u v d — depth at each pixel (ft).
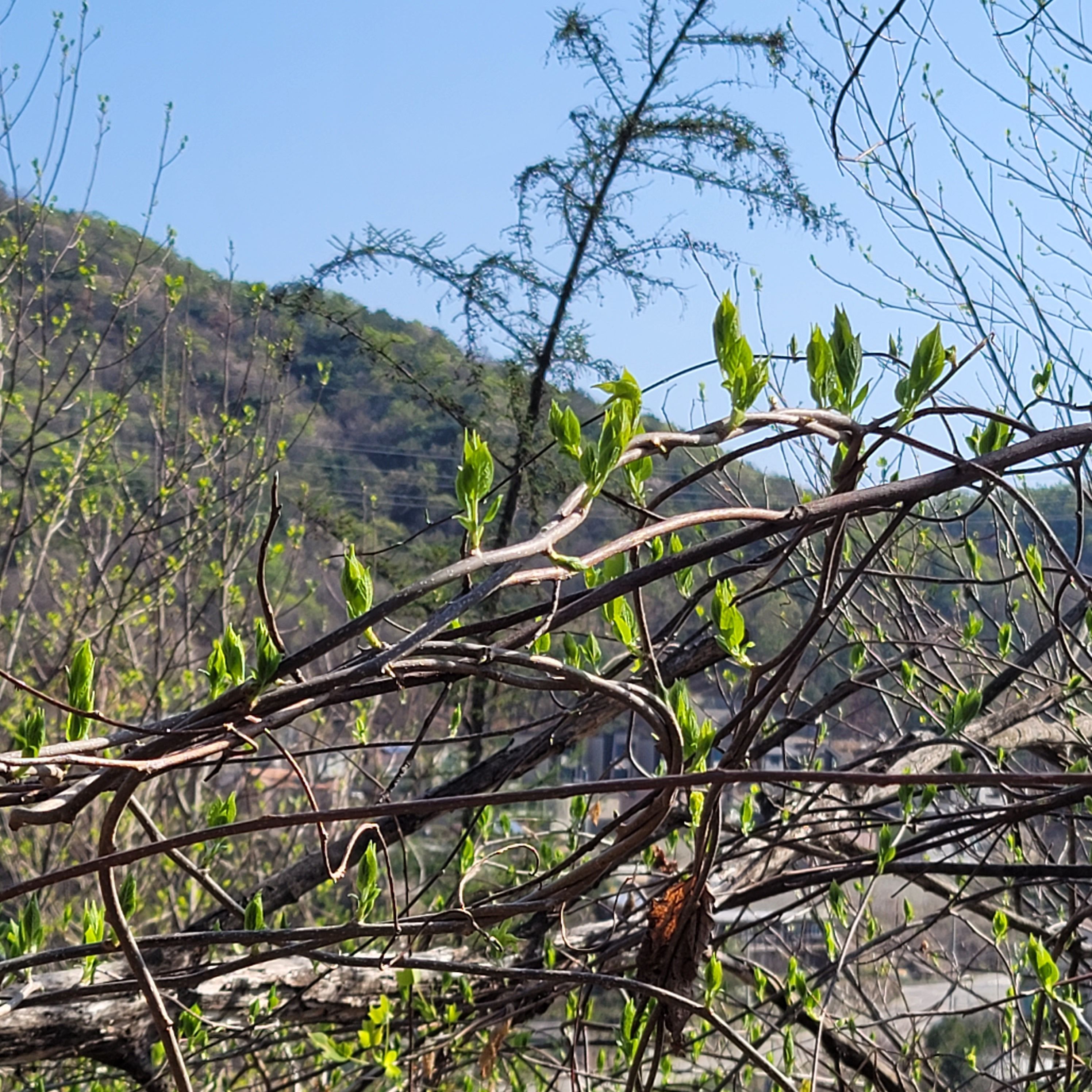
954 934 13.85
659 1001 6.38
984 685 13.24
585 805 8.77
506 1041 9.73
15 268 18.47
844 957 8.68
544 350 17.06
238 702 3.47
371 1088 10.22
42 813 3.52
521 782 9.96
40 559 19.56
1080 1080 8.15
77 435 19.38
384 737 20.47
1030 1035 10.36
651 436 4.14
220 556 22.90
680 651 8.56
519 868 10.43
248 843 20.94
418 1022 8.91
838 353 4.60
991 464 4.50
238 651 3.95
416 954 8.81
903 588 12.81
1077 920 8.27
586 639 6.16
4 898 3.57
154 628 22.66
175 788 18.67
